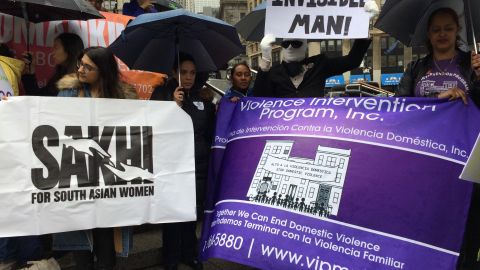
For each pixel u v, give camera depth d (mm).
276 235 3092
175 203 3375
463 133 3023
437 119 3088
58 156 3061
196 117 3877
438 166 2973
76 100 3135
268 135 3477
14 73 3785
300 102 3512
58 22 4730
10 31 4465
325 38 3857
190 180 3436
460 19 3664
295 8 3889
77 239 3184
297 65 4176
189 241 4098
